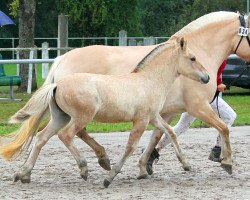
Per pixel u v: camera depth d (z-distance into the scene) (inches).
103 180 475.5
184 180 476.7
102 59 483.8
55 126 457.4
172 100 488.7
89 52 487.5
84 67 483.2
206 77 464.8
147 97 450.9
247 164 541.6
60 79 448.8
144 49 492.7
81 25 1754.4
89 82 441.4
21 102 960.3
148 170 494.0
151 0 2341.3
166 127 476.4
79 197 419.2
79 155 454.0
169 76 460.8
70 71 484.1
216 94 516.4
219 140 510.9
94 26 1756.9
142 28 2272.4
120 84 446.6
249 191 438.9
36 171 509.0
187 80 486.0
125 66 483.5
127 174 500.4
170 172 507.5
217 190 441.4
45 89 445.4
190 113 492.1
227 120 521.7
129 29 1748.3
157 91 455.8
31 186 453.7
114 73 482.3
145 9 2327.8
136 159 566.9
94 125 771.4
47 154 587.8
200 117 490.3
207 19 508.1
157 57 457.7
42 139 457.1
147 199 413.4
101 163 481.7
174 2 2363.4
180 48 462.6
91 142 479.5
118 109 444.5
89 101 439.2
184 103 491.2
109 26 1731.1
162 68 457.7
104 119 448.8
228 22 510.9
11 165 534.0
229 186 455.2
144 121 452.1
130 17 1738.4
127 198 416.5
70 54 490.9
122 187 451.8
